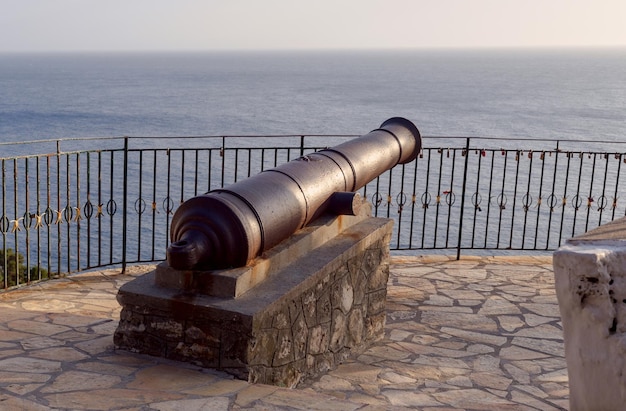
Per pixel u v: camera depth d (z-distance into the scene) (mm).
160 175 38500
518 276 8281
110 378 4355
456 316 6957
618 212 30156
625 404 2555
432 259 8875
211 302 4543
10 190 29859
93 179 35469
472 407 4746
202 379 4418
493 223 28984
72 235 25984
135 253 24609
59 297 6883
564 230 27672
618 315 2621
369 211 6512
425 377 5469
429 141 64500
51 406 3852
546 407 4953
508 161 42562
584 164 41219
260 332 4512
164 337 4672
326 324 5406
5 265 6996
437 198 9086
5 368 4453
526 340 6387
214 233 4633
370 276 6098
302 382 5129
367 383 5250
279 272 5035
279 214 5012
